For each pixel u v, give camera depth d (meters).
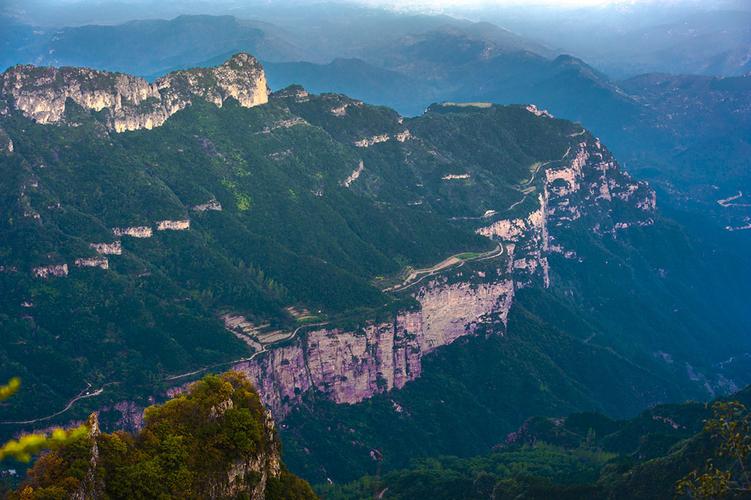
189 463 191.75
